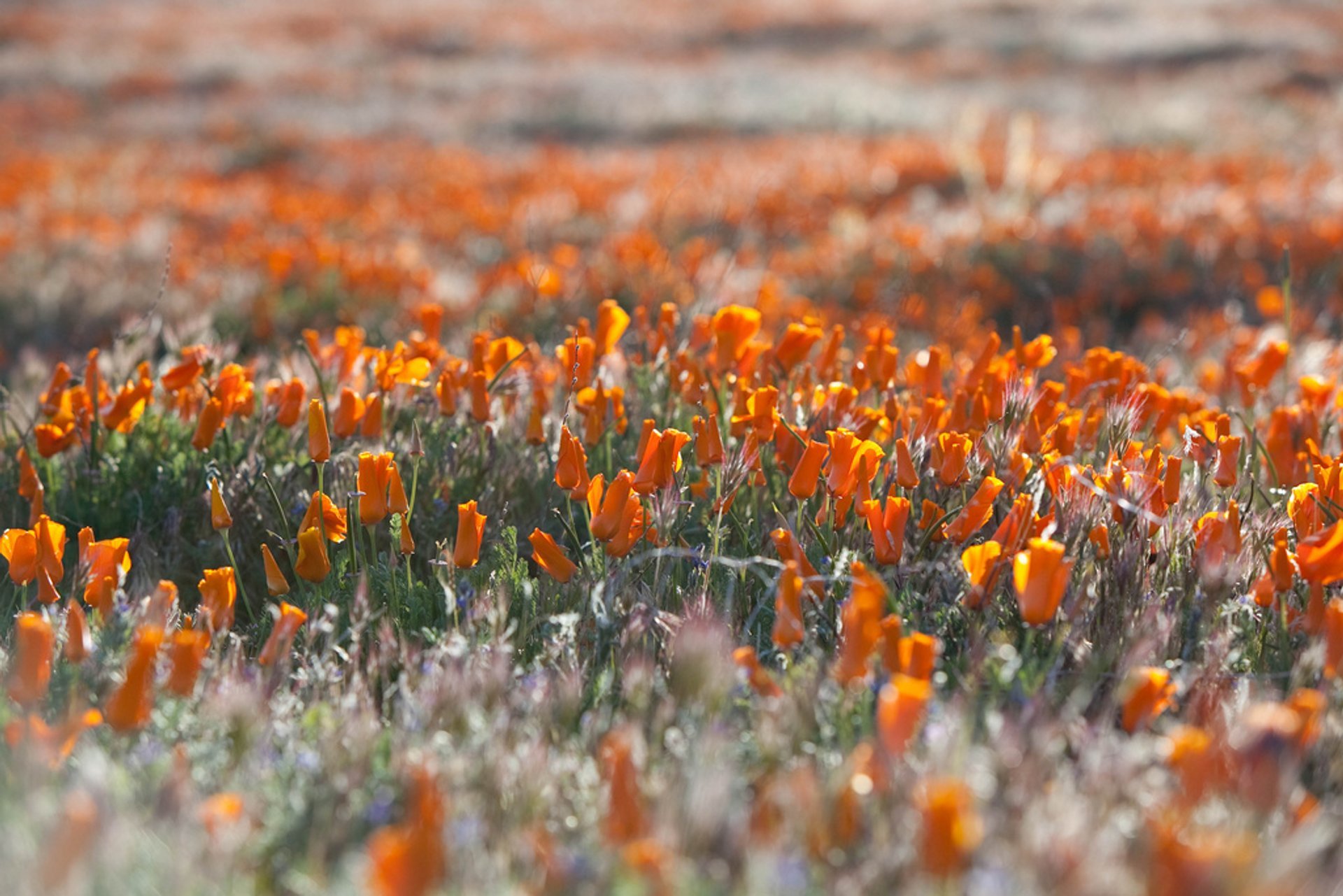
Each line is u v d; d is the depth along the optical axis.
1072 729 3.01
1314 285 11.61
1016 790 2.60
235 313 11.54
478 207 16.31
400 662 3.62
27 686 2.97
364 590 3.72
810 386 5.71
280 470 5.24
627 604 3.89
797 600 3.25
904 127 30.83
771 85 37.69
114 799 2.59
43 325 12.11
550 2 62.16
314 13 58.59
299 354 6.41
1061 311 11.85
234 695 3.07
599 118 33.19
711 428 4.34
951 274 12.99
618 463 5.47
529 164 23.84
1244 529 4.14
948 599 3.85
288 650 3.49
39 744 2.69
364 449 5.43
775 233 15.99
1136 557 3.78
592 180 19.52
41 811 2.43
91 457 5.38
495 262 14.61
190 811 2.60
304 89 39.69
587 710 3.41
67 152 28.28
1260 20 46.75
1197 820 2.57
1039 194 17.20
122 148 29.06
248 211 17.89
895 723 2.54
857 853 2.54
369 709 3.20
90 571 3.75
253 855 2.64
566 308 9.94
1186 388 7.55
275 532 4.93
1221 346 9.22
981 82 37.97
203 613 3.66
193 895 2.34
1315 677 3.36
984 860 2.41
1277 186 15.84
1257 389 5.93
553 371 6.32
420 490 5.07
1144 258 12.91
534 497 5.20
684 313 7.68
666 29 53.12
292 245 13.59
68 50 47.94
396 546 4.34
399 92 39.28
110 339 11.09
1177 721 3.29
